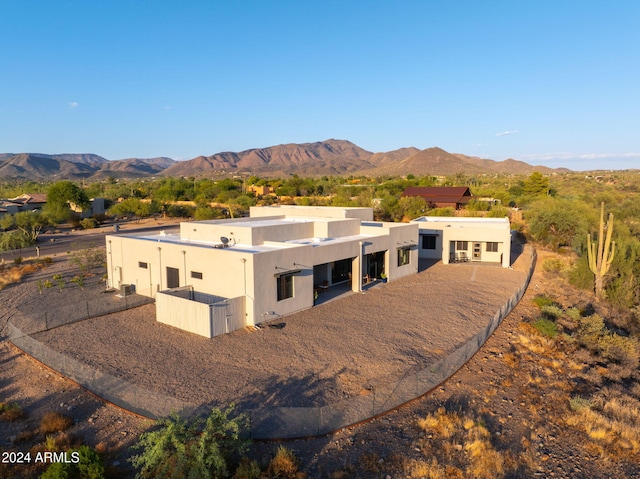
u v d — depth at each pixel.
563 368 17.78
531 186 93.56
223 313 19.52
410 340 19.25
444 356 17.67
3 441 11.95
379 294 27.12
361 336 19.56
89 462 10.19
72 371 15.46
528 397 14.99
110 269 28.55
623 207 63.56
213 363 16.47
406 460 11.05
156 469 9.99
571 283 32.41
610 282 30.31
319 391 14.40
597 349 20.16
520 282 31.59
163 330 20.03
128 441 11.79
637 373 18.12
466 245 39.34
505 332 21.00
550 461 11.53
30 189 116.56
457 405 14.09
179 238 28.97
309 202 81.75
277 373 15.67
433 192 81.69
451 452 11.53
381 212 70.00
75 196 67.62
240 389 14.45
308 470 10.63
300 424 12.09
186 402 13.51
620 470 11.24
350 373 15.80
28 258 38.81
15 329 19.05
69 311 21.30
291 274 22.39
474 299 26.58
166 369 15.91
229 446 10.88
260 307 20.75
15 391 14.80
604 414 14.02
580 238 41.19
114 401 13.66
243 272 20.56
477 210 69.38
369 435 12.16
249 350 17.73
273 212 38.81
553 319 23.81
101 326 20.62
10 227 59.50
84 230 60.75
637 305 28.56
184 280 23.64
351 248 26.58
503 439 12.44
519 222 58.72
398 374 15.82
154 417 12.77
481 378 16.16
